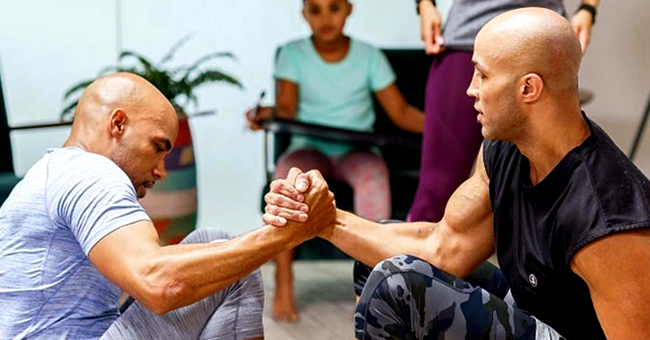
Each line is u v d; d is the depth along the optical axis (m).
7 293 1.83
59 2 3.90
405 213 3.50
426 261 1.87
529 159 1.74
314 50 3.71
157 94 1.95
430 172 2.82
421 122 3.74
